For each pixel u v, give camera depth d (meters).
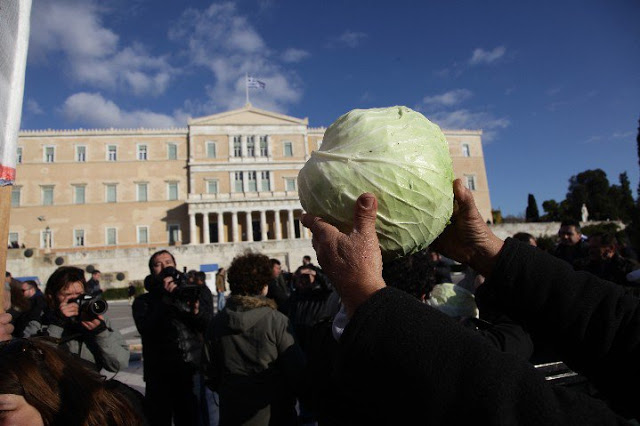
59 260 38.12
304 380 2.68
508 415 0.91
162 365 5.00
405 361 0.98
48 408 2.07
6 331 2.37
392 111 1.53
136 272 40.56
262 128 56.00
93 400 2.24
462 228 1.65
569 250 7.15
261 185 54.88
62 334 3.81
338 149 1.42
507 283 1.47
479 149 61.22
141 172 52.56
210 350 4.07
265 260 4.11
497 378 0.94
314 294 5.16
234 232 51.16
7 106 2.36
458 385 0.94
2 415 1.99
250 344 3.76
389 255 1.42
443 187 1.41
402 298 1.08
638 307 1.33
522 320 1.49
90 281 13.12
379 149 1.36
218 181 53.47
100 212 50.69
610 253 5.66
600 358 1.32
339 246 1.19
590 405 0.98
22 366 2.06
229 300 4.02
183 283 5.12
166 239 51.59
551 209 67.38
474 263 1.66
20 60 2.46
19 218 48.78
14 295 5.11
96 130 52.00
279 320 3.82
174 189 53.06
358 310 1.07
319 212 1.38
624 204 64.81
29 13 2.55
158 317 5.02
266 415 3.72
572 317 1.35
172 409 5.08
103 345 3.80
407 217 1.33
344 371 1.10
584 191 66.00
